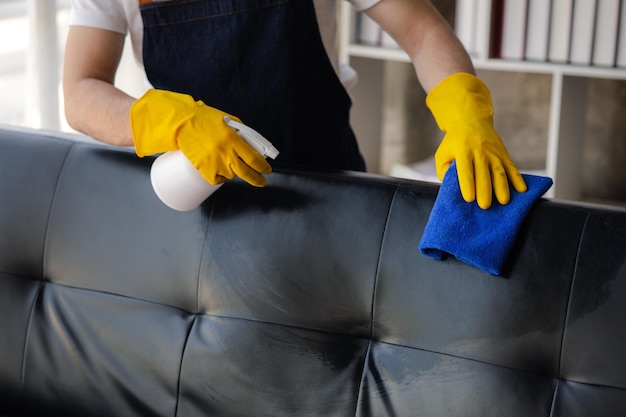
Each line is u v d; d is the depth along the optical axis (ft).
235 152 5.12
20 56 11.24
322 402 5.22
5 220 5.97
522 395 4.77
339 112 6.36
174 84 6.05
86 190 5.82
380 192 5.25
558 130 9.27
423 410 4.98
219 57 5.94
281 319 5.34
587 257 4.73
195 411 5.53
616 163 10.41
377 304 5.14
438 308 4.98
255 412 5.38
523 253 4.83
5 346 5.96
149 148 5.32
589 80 10.25
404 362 5.06
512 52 9.36
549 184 4.98
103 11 5.85
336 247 5.23
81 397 5.80
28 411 5.97
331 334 5.28
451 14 11.19
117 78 8.99
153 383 5.61
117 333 5.69
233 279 5.43
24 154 6.03
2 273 6.02
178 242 5.57
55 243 5.86
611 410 4.58
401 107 11.82
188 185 5.24
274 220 5.39
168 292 5.62
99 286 5.77
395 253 5.10
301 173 5.47
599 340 4.64
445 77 5.79
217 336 5.44
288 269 5.32
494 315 4.85
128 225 5.69
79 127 5.74
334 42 6.26
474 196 4.90
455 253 4.80
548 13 9.07
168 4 5.87
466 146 5.08
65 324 5.81
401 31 6.05
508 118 11.16
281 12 5.89
